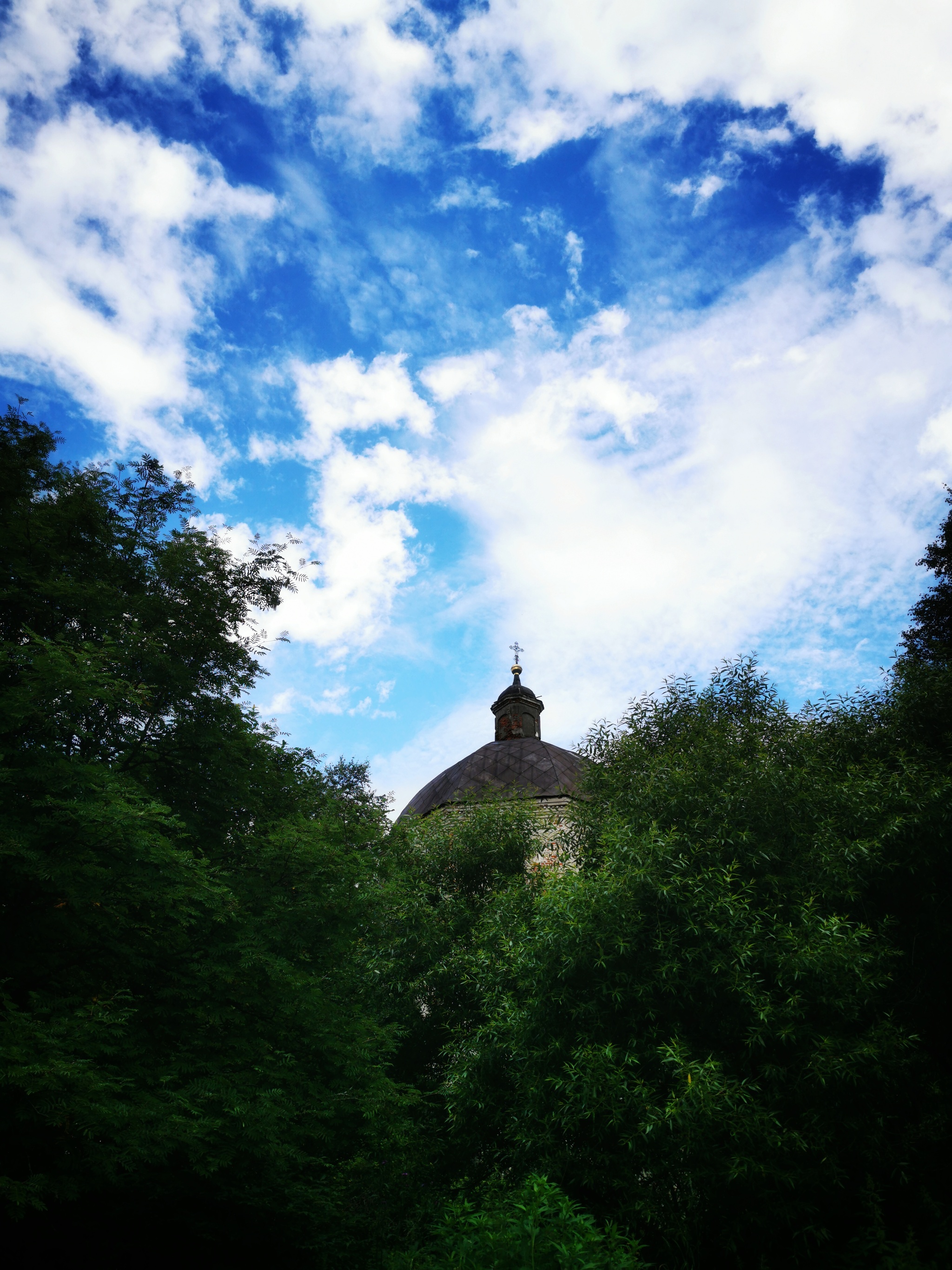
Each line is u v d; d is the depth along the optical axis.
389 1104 10.12
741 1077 9.30
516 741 30.06
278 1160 8.24
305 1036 9.76
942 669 14.16
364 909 10.80
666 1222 8.71
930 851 10.75
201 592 12.17
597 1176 9.26
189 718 11.20
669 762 12.34
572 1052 9.61
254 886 10.32
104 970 8.51
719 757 12.05
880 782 11.45
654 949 9.80
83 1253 7.81
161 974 9.01
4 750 8.16
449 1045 12.09
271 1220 8.62
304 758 13.12
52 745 8.97
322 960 10.37
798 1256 8.87
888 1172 9.07
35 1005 7.62
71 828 7.97
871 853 10.40
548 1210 6.07
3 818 7.86
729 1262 9.12
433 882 16.02
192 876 8.61
